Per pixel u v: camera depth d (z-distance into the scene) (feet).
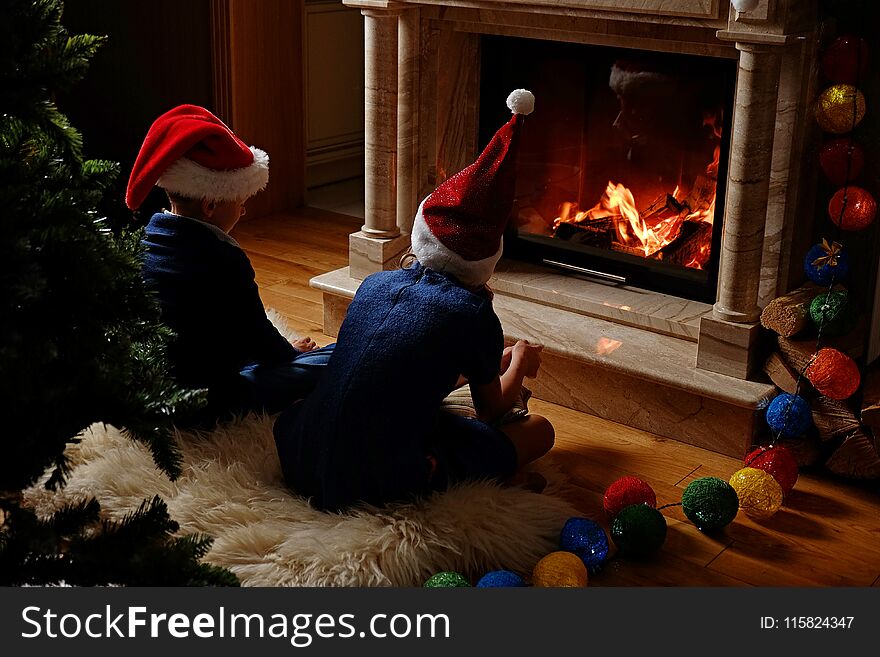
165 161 6.37
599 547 6.02
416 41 8.98
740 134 7.15
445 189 6.06
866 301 7.66
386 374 5.92
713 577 6.16
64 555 3.93
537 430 7.03
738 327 7.47
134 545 4.00
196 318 6.67
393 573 5.75
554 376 8.33
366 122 9.14
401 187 9.43
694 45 7.71
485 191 5.96
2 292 3.66
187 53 12.51
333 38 14.03
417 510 6.10
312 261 11.54
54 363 3.92
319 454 6.11
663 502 6.97
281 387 7.25
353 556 5.75
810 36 7.05
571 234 9.12
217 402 7.00
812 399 7.36
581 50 8.61
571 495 7.04
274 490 6.38
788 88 7.15
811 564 6.31
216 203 6.68
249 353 7.17
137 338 4.46
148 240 6.63
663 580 6.12
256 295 6.98
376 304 6.11
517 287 8.95
